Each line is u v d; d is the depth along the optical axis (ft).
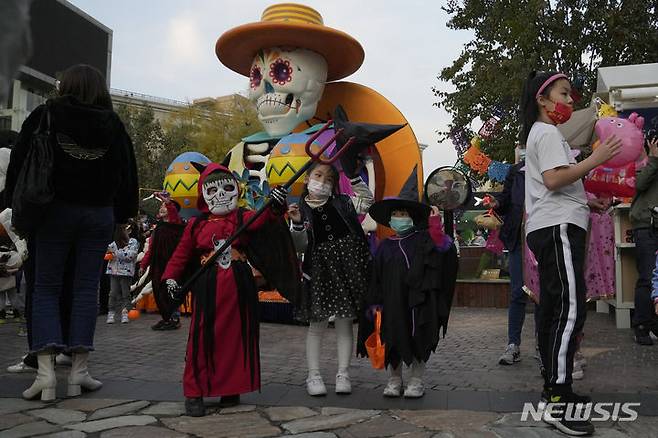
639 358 15.94
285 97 27.63
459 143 53.26
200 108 117.60
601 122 12.24
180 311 27.63
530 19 48.01
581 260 10.61
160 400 12.26
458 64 55.21
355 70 30.07
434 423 10.36
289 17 26.89
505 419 10.52
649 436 9.54
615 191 12.36
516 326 15.72
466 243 39.83
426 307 11.91
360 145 12.53
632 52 50.08
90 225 12.91
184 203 27.99
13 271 19.45
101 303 28.32
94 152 12.61
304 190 13.57
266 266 12.67
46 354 12.30
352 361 16.48
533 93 11.42
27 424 10.64
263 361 16.53
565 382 10.30
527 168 11.26
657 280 10.62
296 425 10.44
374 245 23.25
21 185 11.80
